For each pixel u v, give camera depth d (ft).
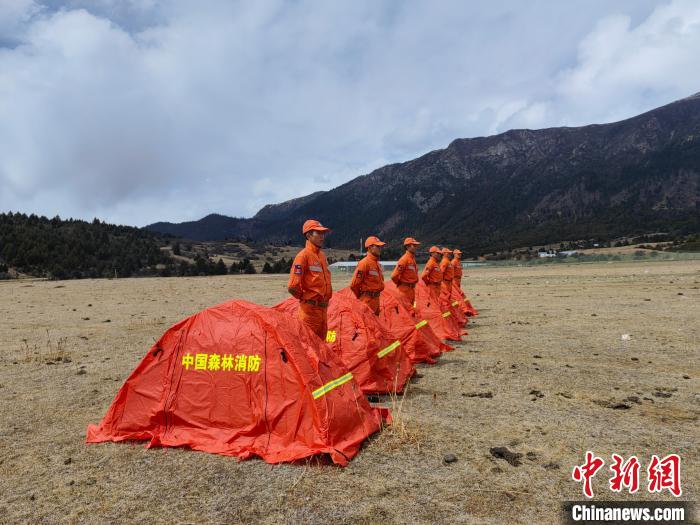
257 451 18.06
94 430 20.58
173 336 21.22
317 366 19.43
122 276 293.64
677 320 47.06
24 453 18.90
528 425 20.48
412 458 17.49
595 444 18.40
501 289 96.22
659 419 20.90
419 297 42.83
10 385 28.55
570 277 120.16
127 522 13.85
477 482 15.56
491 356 34.50
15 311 68.85
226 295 94.12
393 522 13.34
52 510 14.64
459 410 22.65
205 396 20.07
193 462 17.85
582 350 35.42
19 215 398.83
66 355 37.14
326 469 16.81
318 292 23.66
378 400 24.68
